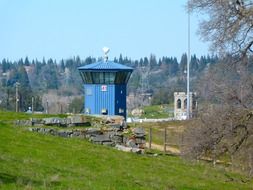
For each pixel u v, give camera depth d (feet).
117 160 149.89
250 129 128.47
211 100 133.59
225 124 129.29
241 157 129.18
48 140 156.35
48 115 206.08
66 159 135.13
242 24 128.88
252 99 128.98
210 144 131.23
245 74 131.03
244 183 151.43
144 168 148.05
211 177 153.69
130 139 190.80
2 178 94.07
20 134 155.94
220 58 133.80
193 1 137.59
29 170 107.24
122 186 110.93
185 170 157.58
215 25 132.57
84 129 182.70
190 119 145.38
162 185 126.52
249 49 130.93
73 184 101.14
